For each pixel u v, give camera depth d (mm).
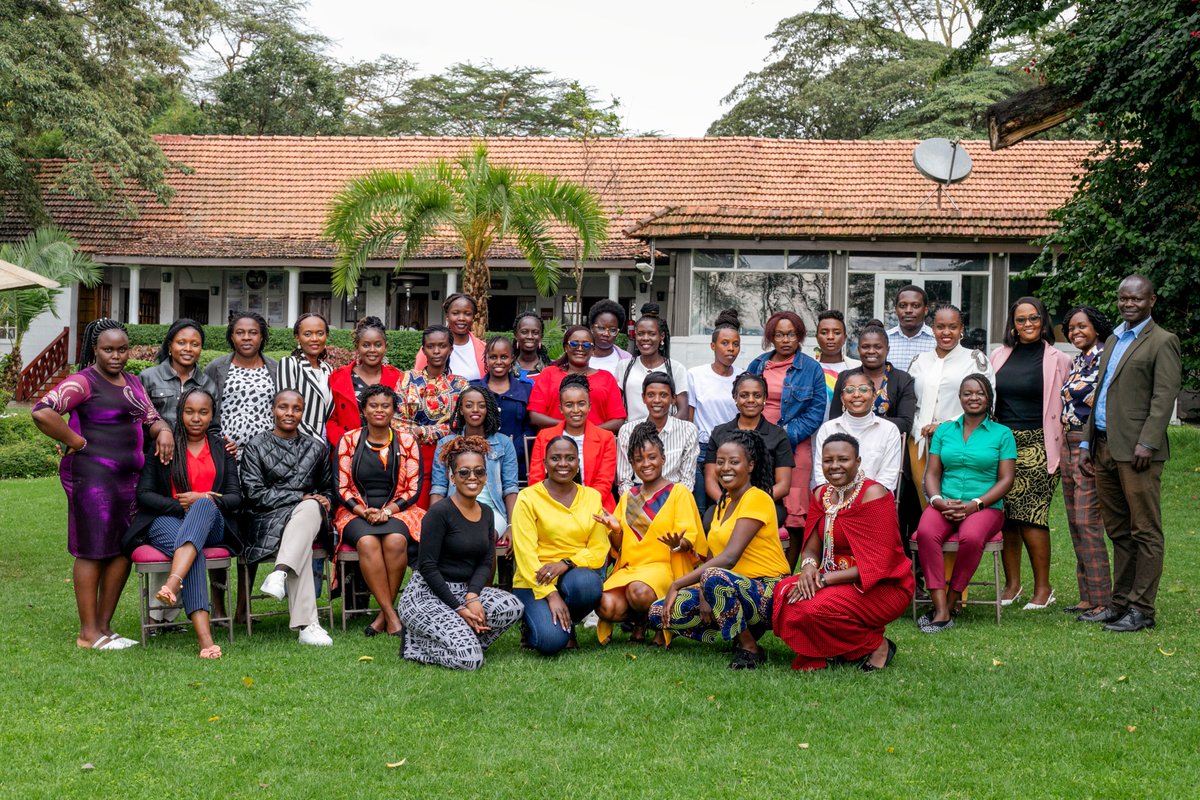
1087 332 7199
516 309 24391
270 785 4074
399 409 7195
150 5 22938
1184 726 4695
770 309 18500
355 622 6852
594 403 7266
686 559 6258
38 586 7684
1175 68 11211
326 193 24234
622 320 7883
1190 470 13125
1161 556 6508
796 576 5785
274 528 6344
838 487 5723
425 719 4824
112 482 6141
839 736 4605
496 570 7020
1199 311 12023
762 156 23062
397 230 14711
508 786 4070
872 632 5652
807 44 36625
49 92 20109
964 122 31156
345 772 4203
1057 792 4016
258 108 35125
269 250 22641
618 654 6012
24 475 14617
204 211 23969
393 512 6609
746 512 5969
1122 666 5641
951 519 6680
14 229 23406
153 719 4801
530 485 6602
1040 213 18391
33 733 4598
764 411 7203
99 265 23031
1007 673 5520
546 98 43031
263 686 5293
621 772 4203
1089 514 6945
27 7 20922
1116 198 12977
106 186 23938
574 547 6211
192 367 6867
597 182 23062
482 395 6762
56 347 23562
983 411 6859
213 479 6340
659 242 18438
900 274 18359
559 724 4758
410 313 24531
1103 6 12266
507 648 6180
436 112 43062
